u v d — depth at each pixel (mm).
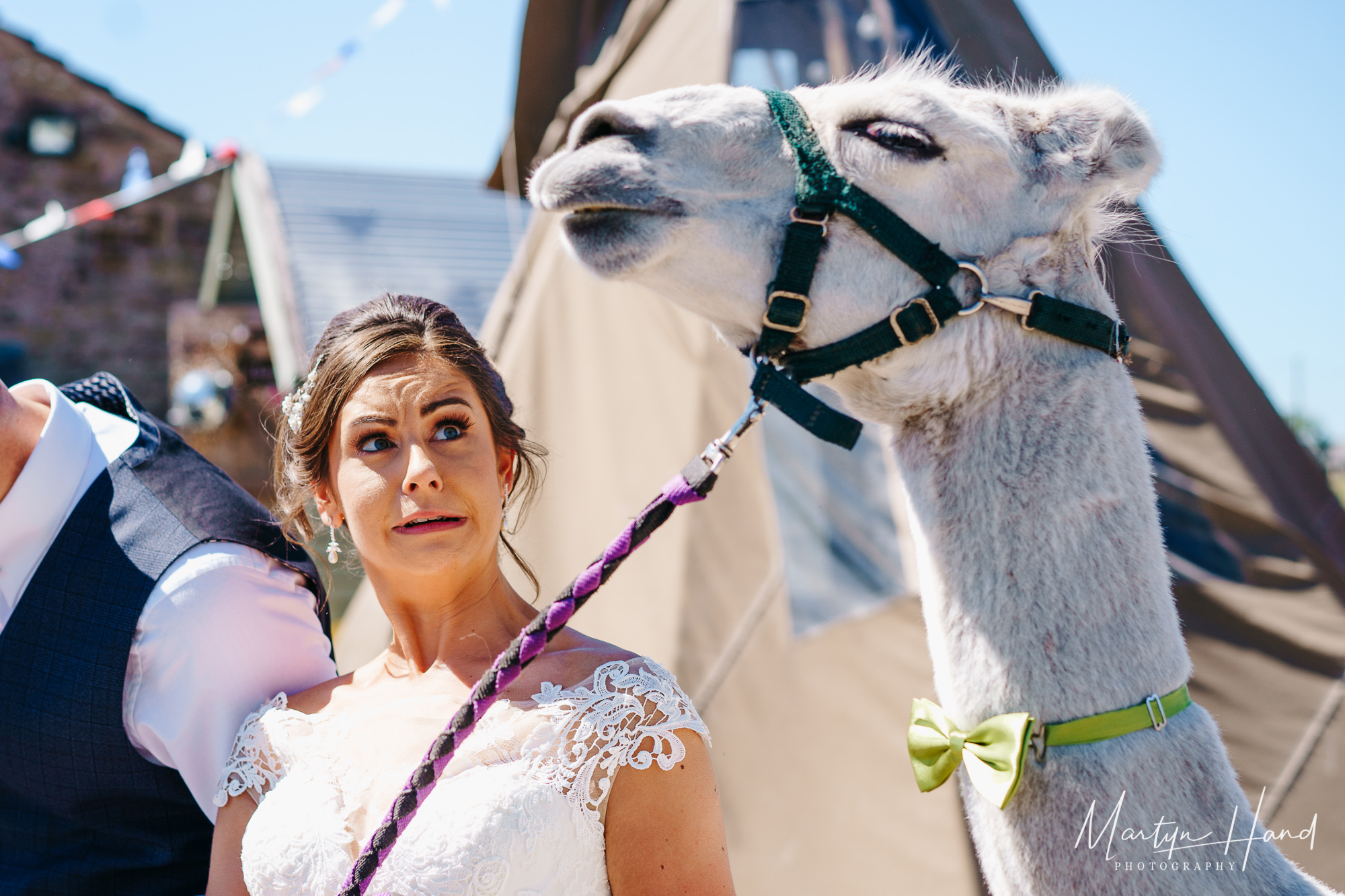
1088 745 1480
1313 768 3312
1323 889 1543
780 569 3600
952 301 1615
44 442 1871
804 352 1688
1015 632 1533
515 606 1799
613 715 1497
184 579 1831
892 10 3789
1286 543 3537
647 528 1407
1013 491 1583
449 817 1432
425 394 1662
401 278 10547
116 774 1863
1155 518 1615
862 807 3266
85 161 13578
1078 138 1661
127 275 13086
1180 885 1418
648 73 4461
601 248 1693
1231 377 3680
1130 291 3611
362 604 5078
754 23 4062
